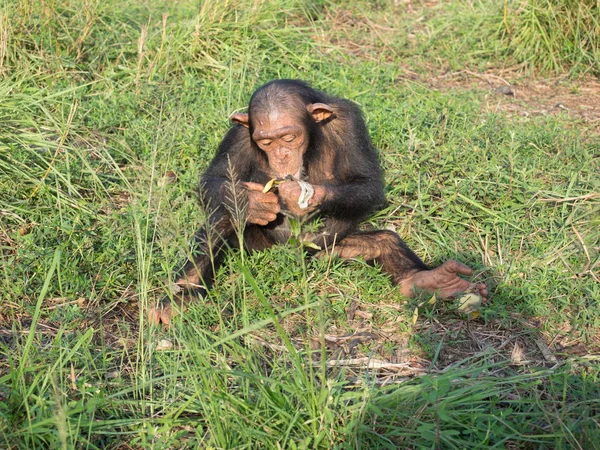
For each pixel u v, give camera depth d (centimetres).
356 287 280
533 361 259
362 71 378
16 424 233
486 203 307
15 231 290
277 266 278
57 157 317
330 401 235
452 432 231
